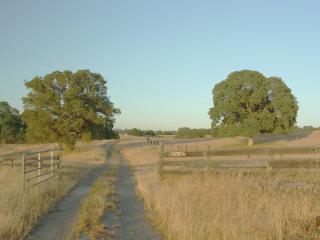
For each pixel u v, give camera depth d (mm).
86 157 47344
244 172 17766
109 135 64938
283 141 76188
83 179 24031
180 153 19438
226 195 12742
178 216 10719
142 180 21484
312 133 91375
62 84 53281
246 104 67688
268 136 85375
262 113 65312
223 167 18547
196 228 9672
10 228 9953
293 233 9109
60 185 18516
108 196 17344
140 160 41438
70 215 12961
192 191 13883
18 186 15531
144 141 102438
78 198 16578
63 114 53406
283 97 66500
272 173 17422
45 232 10664
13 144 88812
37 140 54531
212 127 68500
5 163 27500
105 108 55750
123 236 10570
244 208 10789
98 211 13242
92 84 54344
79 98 53844
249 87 65688
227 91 66000
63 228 11141
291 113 66312
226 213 10680
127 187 21031
